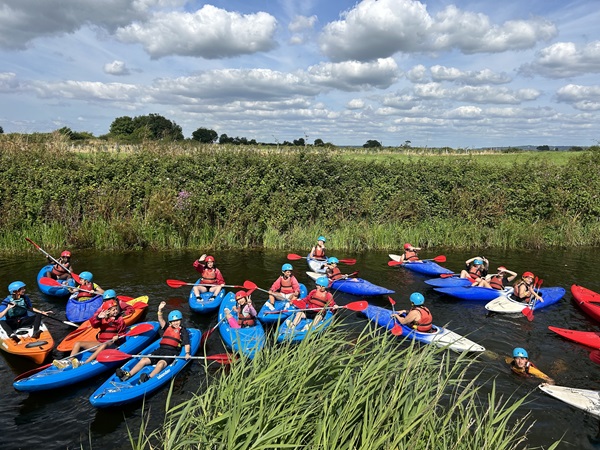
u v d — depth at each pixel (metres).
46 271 12.33
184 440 4.30
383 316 10.31
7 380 7.34
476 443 4.32
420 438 4.24
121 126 60.41
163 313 10.58
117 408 6.64
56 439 5.92
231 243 17.86
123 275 13.45
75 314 9.84
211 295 11.36
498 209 20.59
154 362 7.78
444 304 11.79
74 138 38.62
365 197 20.34
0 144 20.12
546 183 21.44
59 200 17.20
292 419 4.14
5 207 16.42
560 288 12.64
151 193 18.17
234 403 4.34
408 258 15.49
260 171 20.00
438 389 4.71
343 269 15.17
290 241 18.20
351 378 4.70
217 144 25.94
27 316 9.07
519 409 6.79
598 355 7.98
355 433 4.10
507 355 8.72
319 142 25.95
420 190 21.30
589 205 20.91
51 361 8.09
